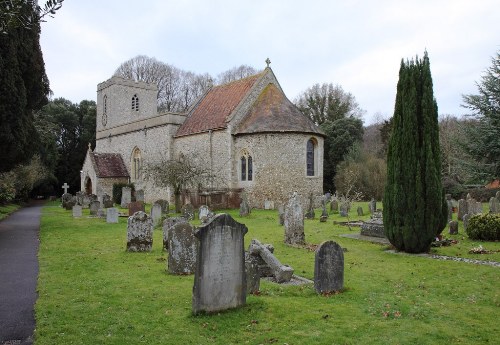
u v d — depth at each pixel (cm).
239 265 712
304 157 2959
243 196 2447
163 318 669
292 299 770
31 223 2102
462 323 662
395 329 633
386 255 1208
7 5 393
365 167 4006
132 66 6438
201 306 678
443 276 959
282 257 1170
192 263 976
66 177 5819
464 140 2597
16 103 1590
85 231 1731
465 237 1520
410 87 1220
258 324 646
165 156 3409
